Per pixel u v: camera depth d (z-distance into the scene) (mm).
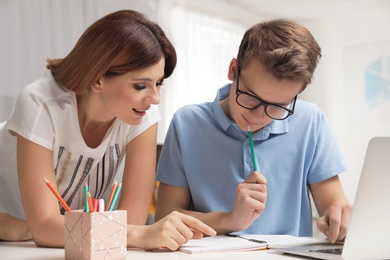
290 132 1475
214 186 1442
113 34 1067
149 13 3748
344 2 4152
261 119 1281
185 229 1019
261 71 1225
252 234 1369
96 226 878
